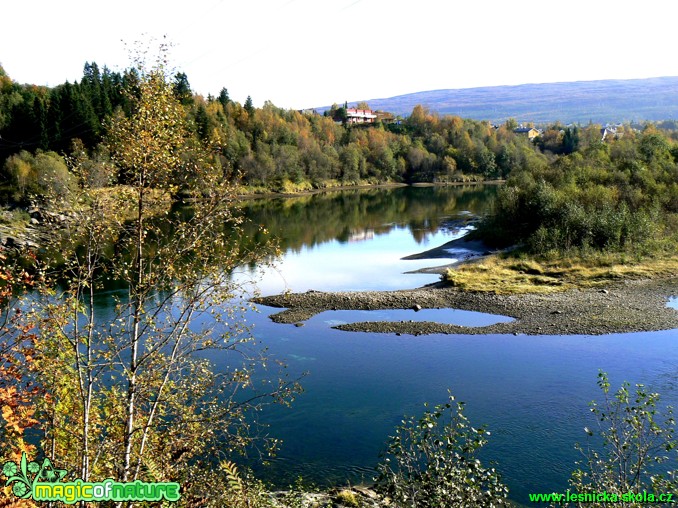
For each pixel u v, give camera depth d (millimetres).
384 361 22891
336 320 29531
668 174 50469
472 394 19062
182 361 8195
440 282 36531
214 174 8180
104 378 11555
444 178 132000
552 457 14320
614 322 26828
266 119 123875
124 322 8469
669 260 37375
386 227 64438
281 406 18062
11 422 6289
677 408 16844
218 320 8297
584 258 38000
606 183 49656
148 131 7582
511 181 57438
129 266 7871
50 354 6945
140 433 7941
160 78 7727
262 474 13938
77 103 72938
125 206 7758
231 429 16016
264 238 55469
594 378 20094
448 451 9023
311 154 121875
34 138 70938
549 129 171375
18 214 35000
